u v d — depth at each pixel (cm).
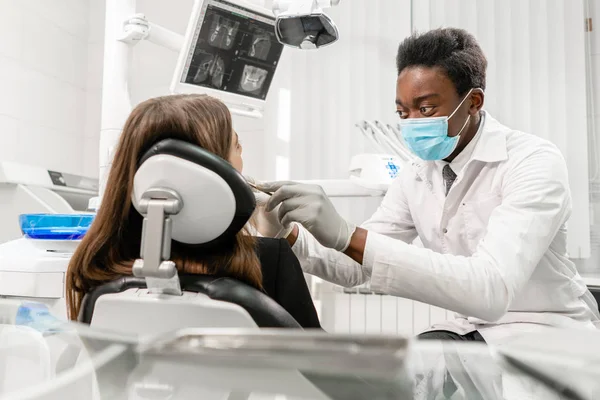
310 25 166
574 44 243
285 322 64
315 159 271
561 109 244
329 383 35
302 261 147
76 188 238
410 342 38
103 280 75
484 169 135
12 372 39
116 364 39
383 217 165
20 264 125
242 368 36
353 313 257
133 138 76
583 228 239
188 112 76
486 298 106
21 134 261
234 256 74
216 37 172
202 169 61
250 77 190
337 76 269
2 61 249
